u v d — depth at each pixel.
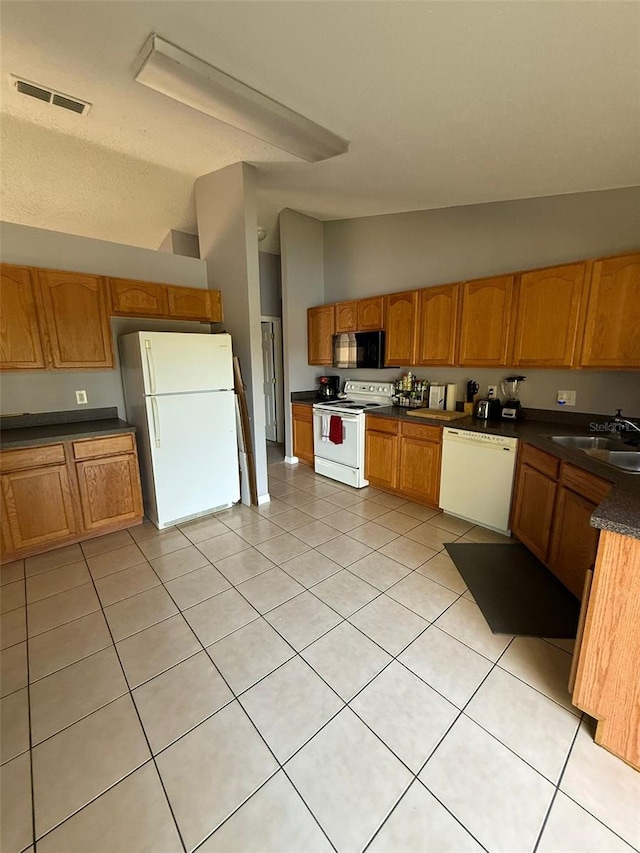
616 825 1.15
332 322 4.46
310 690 1.62
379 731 1.44
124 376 3.28
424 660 1.77
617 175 2.40
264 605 2.17
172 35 1.62
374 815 1.18
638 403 2.63
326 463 4.36
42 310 2.70
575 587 2.09
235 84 1.83
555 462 2.30
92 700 1.58
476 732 1.43
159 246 4.87
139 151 2.87
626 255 2.29
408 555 2.69
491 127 2.04
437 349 3.45
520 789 1.24
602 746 1.37
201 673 1.71
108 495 2.96
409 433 3.51
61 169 2.97
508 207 3.15
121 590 2.31
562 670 1.72
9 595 2.26
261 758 1.35
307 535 3.00
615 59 1.42
